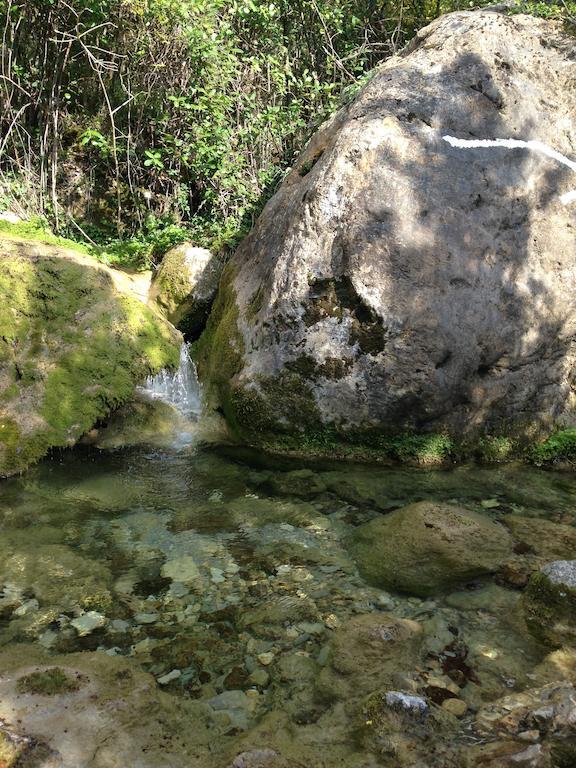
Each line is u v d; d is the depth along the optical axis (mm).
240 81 7465
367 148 4598
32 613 2963
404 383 4500
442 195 4637
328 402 4621
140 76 7645
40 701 2330
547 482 4477
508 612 3002
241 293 5398
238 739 2242
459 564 3256
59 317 4875
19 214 7152
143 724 2271
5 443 4395
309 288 4574
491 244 4711
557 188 4973
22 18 7289
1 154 7441
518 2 6031
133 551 3521
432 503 3689
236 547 3580
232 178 7102
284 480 4395
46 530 3719
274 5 7582
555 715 2279
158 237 7273
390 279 4473
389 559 3318
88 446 4789
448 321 4516
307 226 4621
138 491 4223
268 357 4719
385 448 4711
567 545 3508
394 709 2320
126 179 8297
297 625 2914
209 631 2867
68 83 7926
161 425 5070
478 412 4770
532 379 4879
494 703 2420
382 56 8664
